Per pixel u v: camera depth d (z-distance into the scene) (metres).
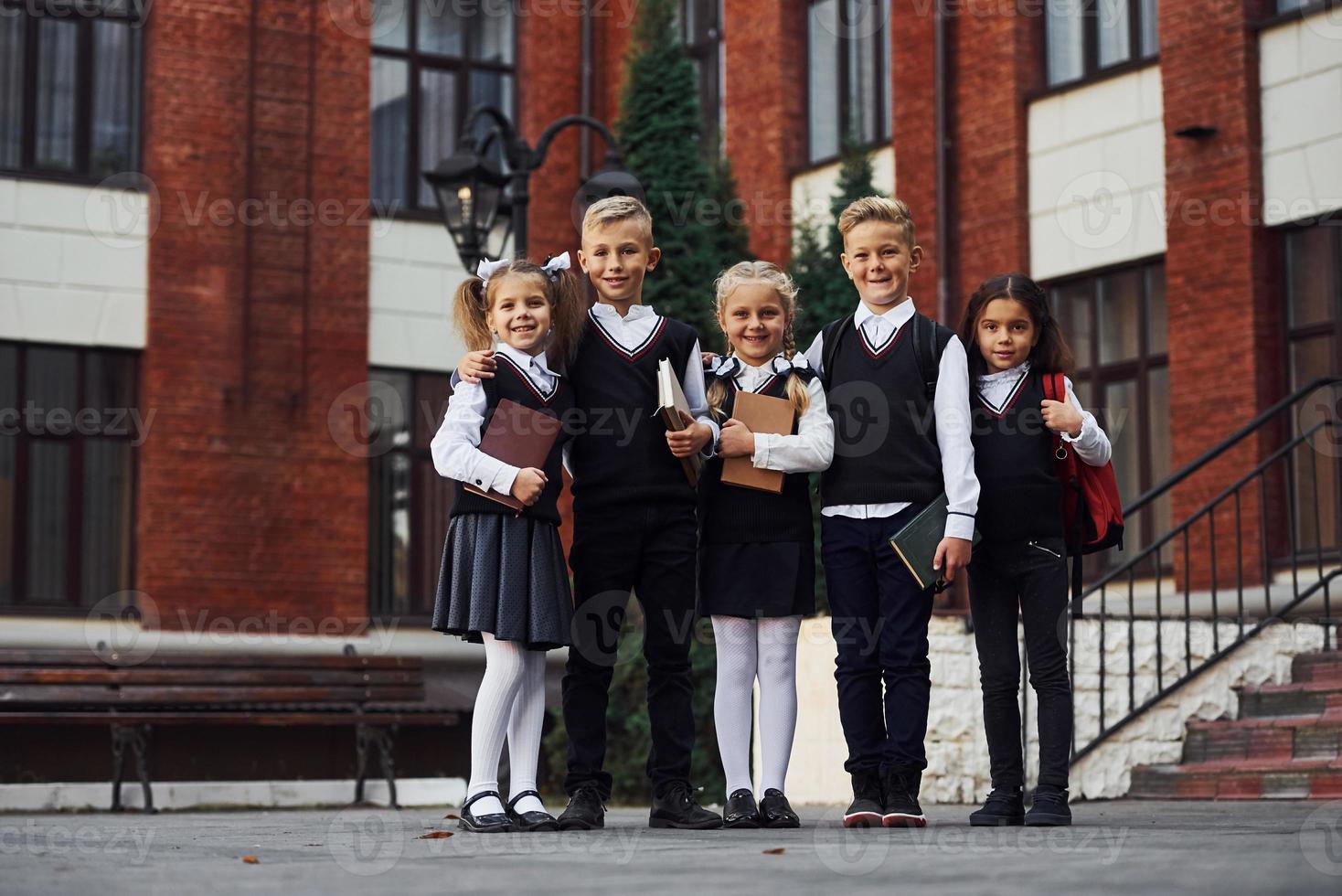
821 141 18.27
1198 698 10.41
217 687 15.00
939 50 16.67
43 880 3.63
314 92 17.81
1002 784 6.21
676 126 15.09
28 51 16.86
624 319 6.19
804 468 6.02
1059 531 6.23
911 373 6.07
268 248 17.44
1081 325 15.49
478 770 5.71
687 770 6.07
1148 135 14.80
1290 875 3.51
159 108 17.06
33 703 13.84
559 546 5.81
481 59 19.30
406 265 18.19
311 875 3.77
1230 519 13.59
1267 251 13.80
